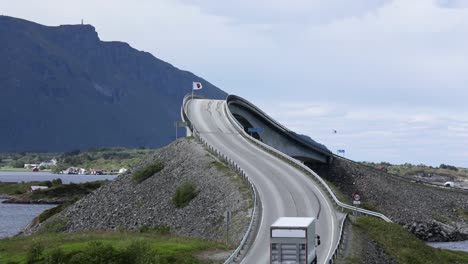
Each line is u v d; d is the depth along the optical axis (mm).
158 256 48875
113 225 93812
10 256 54344
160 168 111250
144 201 98688
